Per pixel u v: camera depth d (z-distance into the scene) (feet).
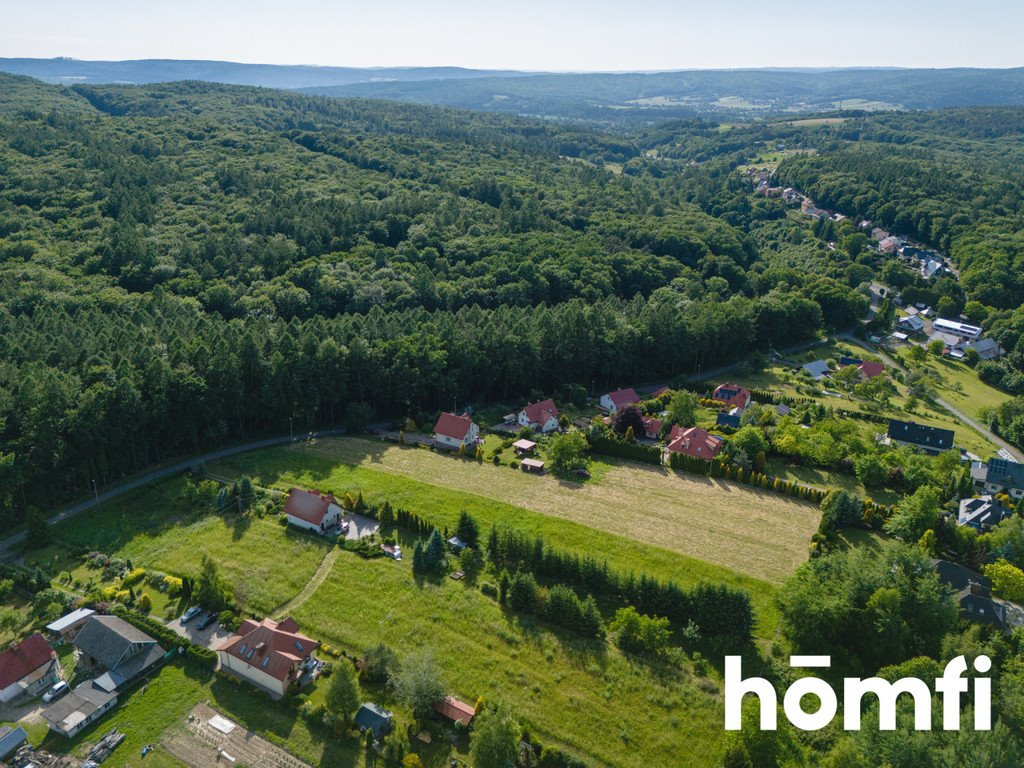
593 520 314.35
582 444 368.68
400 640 238.48
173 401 367.86
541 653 233.96
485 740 186.19
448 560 279.28
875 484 351.25
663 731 206.28
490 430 418.72
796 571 265.13
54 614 249.34
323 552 285.84
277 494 329.72
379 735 203.00
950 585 250.98
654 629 235.81
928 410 490.08
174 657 233.55
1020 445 449.06
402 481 347.15
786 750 200.64
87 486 338.75
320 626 244.01
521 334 475.72
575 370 495.41
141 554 286.87
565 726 207.00
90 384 355.15
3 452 310.45
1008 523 304.30
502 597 258.16
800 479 359.87
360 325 469.98
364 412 414.21
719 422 422.41
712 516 319.88
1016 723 205.36
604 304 558.15
